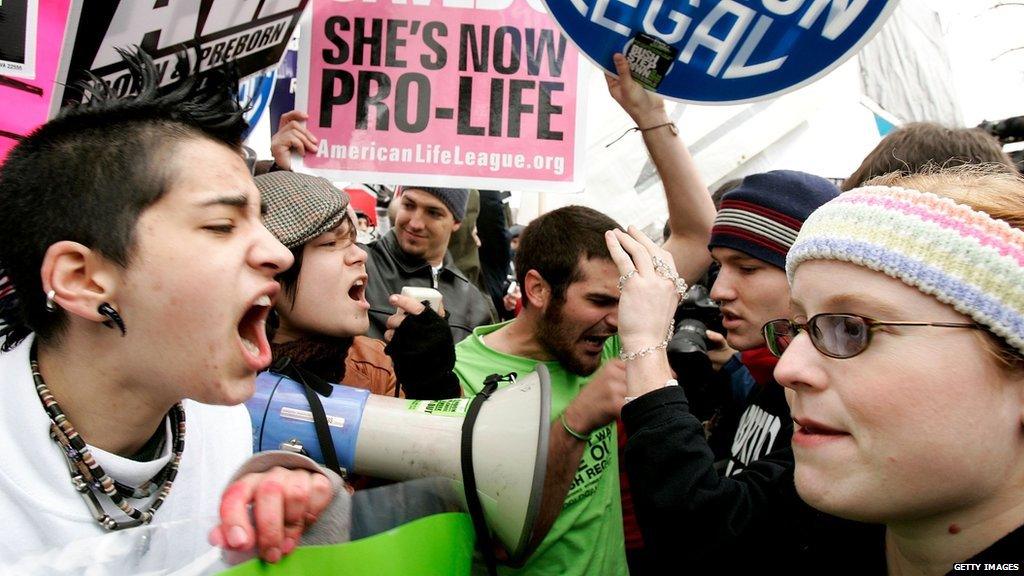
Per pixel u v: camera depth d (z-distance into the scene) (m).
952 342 0.73
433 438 1.20
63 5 1.60
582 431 1.48
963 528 0.78
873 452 0.76
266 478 0.79
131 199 0.86
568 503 1.75
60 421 0.89
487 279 4.62
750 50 1.70
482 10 2.16
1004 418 0.73
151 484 0.98
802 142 3.38
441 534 0.96
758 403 1.86
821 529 1.05
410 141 2.17
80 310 0.87
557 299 1.89
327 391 1.28
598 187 3.37
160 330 0.88
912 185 0.83
